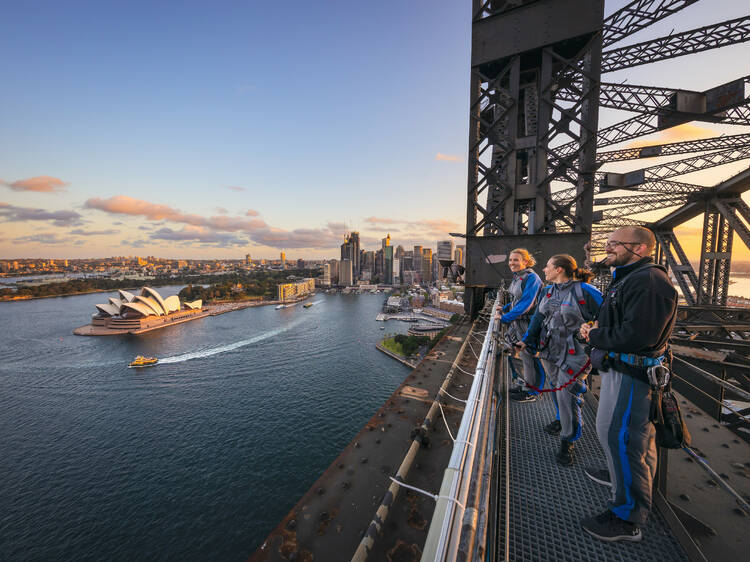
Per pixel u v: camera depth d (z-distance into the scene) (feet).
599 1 22.65
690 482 9.37
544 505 8.27
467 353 17.63
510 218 26.61
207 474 138.31
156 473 138.51
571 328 9.92
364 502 7.39
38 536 109.19
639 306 6.58
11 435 164.55
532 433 11.80
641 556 6.74
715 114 32.50
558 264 10.57
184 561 100.89
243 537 108.99
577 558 6.78
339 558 6.03
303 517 7.07
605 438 7.39
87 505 121.90
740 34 28.25
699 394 18.39
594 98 23.15
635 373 7.04
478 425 5.78
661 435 6.79
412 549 5.97
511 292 15.55
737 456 10.67
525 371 14.39
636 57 32.60
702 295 56.03
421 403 12.05
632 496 6.92
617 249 7.56
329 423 179.42
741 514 8.02
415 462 8.66
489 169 27.22
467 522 3.89
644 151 47.85
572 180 24.95
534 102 28.86
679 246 70.03
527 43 24.89
